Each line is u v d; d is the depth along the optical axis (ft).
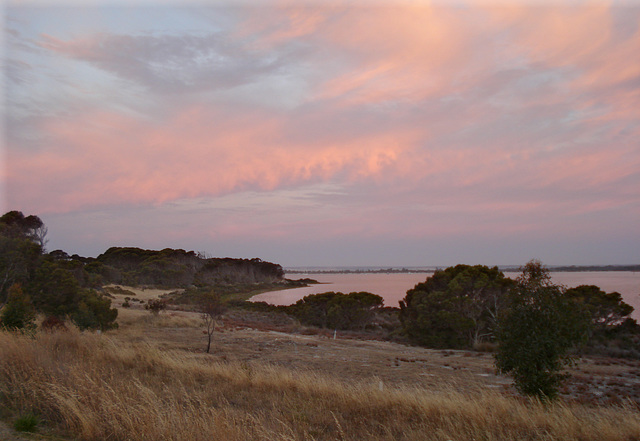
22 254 84.89
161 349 61.31
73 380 24.31
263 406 27.71
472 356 81.82
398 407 27.73
